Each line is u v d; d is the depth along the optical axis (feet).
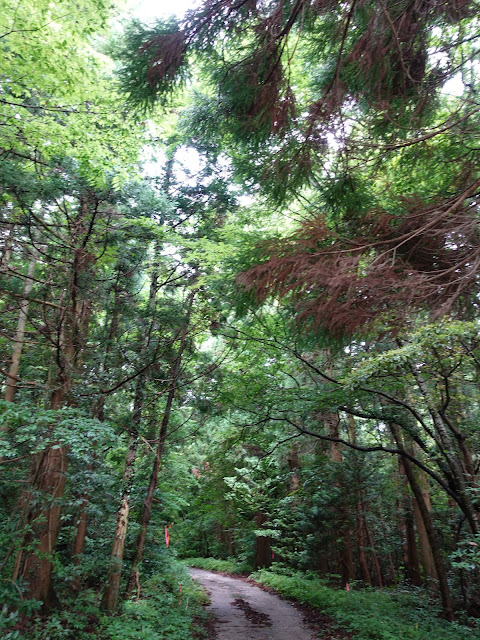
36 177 22.29
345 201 18.22
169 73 15.72
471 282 13.85
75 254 22.35
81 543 28.60
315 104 15.58
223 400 35.45
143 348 28.99
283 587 42.98
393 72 14.71
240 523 66.59
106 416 32.07
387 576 49.32
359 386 26.40
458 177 15.90
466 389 26.81
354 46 13.84
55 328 23.02
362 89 15.51
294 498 47.85
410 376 25.18
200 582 49.78
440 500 44.42
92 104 24.36
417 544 51.06
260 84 15.71
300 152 16.79
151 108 16.94
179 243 28.58
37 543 19.60
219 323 32.81
